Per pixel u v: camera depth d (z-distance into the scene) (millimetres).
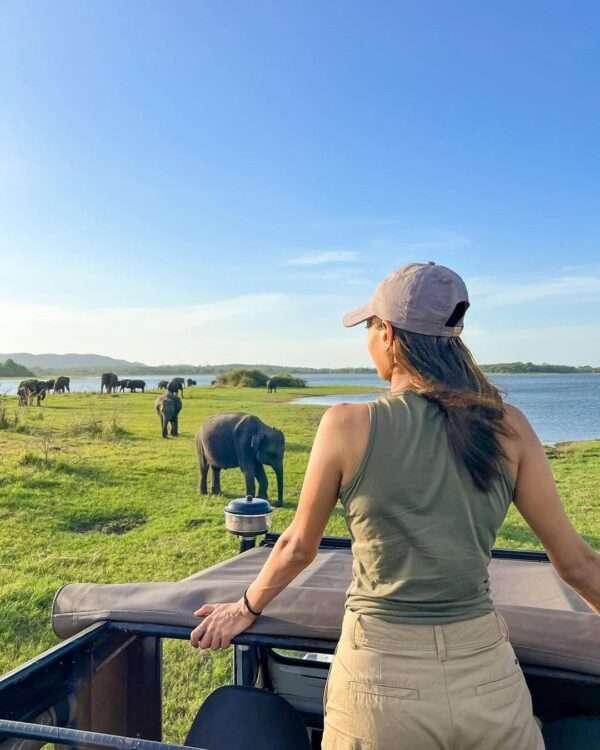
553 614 1708
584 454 16906
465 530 1419
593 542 8477
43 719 1679
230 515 2742
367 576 1455
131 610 1861
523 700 1432
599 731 1794
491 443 1442
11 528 8641
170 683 4242
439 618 1396
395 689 1365
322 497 1506
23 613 5672
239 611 1715
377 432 1460
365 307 1655
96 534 8555
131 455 15078
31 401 30703
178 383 41719
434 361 1510
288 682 2438
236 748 1708
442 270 1582
